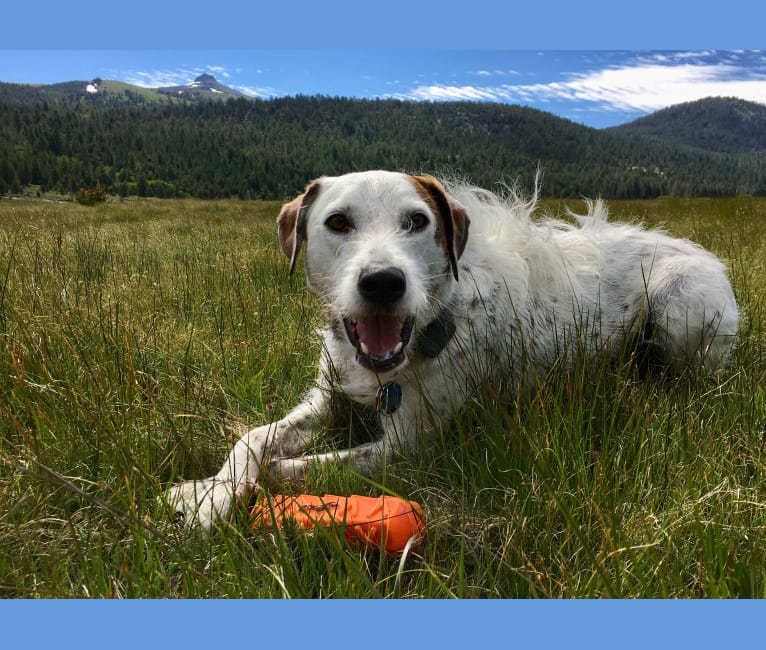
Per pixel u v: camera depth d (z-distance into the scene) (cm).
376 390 77
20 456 64
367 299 66
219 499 61
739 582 50
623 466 67
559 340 90
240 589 50
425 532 57
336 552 53
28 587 51
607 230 104
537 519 59
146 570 52
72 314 97
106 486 61
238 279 144
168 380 85
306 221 83
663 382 86
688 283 91
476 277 83
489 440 68
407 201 73
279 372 94
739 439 70
